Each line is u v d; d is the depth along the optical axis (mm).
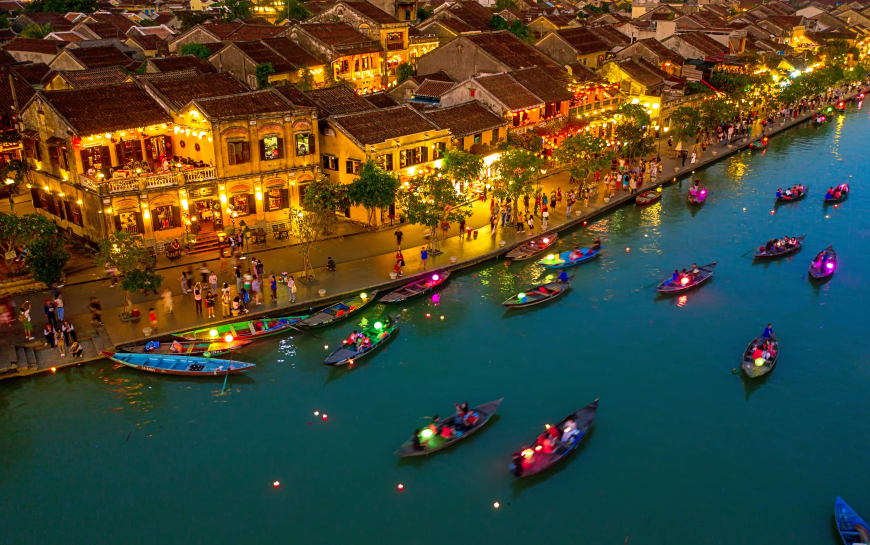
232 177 55531
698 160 87625
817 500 31766
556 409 37875
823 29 190625
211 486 32438
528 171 60719
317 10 148375
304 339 44469
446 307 49344
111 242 42969
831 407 38594
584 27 119750
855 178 82375
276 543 29391
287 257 54375
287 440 35500
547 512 30969
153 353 41000
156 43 110688
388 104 76875
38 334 42000
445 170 59656
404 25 103250
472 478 32906
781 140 102312
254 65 81875
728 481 32875
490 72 88062
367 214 61312
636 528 30125
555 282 52625
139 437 35562
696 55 115125
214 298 46031
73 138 52406
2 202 63656
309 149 59719
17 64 80125
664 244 62062
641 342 45125
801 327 47344
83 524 30250
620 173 78812
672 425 36812
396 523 30359
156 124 56938
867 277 55406
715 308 49969
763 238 63781
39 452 34312
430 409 37906
